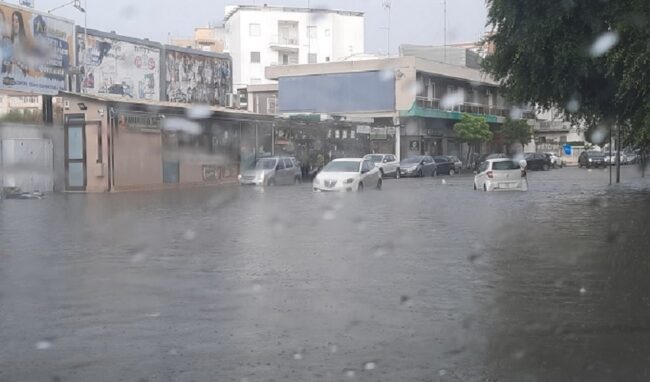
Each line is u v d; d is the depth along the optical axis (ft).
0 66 85.20
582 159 197.77
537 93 62.03
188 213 60.95
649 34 48.29
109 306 24.79
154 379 17.19
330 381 16.99
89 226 50.52
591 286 27.91
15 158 88.02
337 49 278.46
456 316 23.26
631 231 45.50
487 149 188.14
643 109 57.52
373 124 153.17
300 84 172.14
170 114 104.12
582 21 53.31
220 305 24.90
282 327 21.91
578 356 18.94
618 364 18.28
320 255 36.06
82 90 109.81
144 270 31.86
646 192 87.04
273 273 30.96
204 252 37.27
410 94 159.84
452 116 170.81
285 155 129.39
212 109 111.24
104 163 93.86
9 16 86.38
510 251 37.14
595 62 53.57
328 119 140.77
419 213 59.26
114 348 19.75
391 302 25.27
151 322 22.58
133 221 53.88
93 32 112.47
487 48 79.66
